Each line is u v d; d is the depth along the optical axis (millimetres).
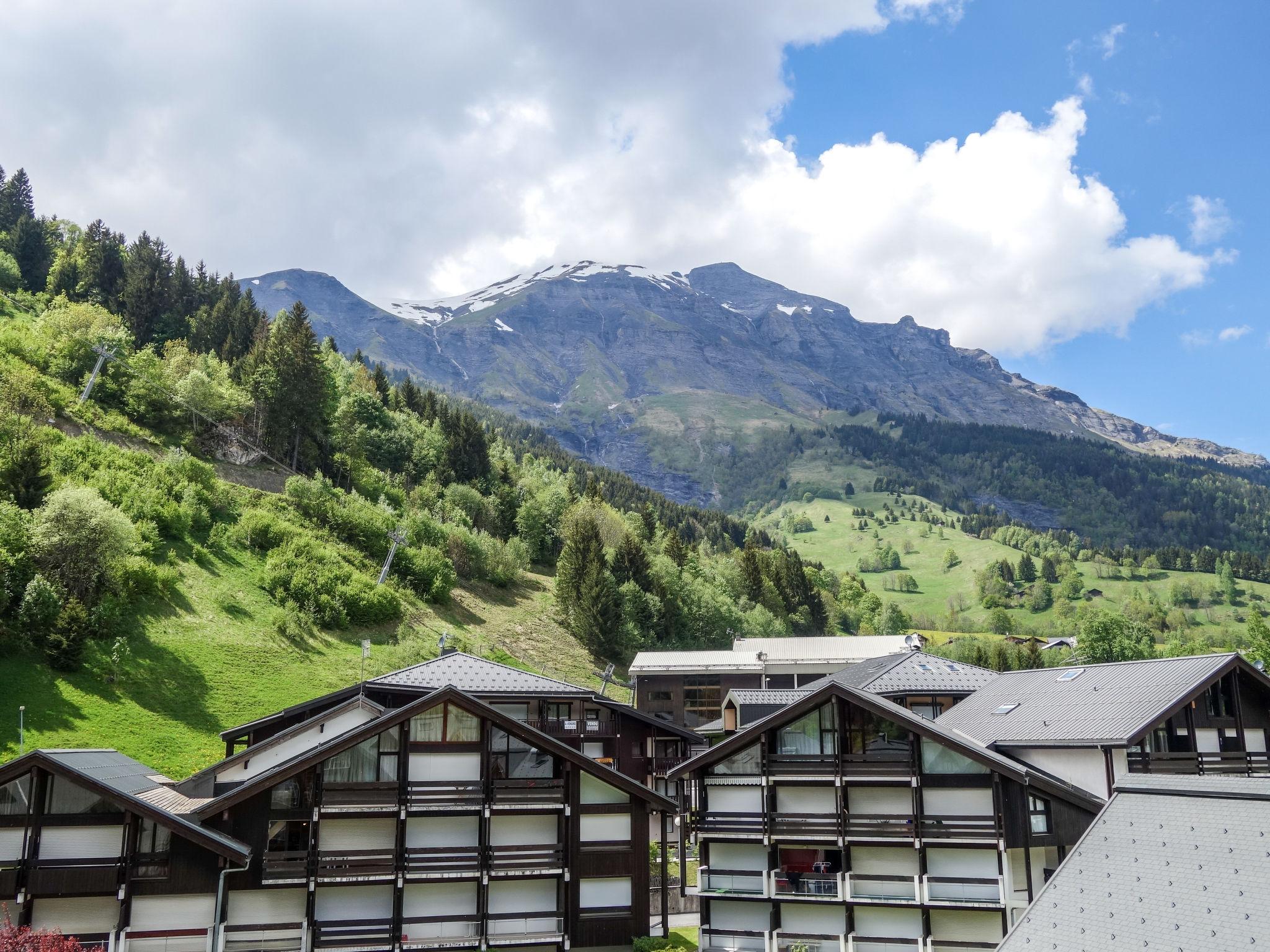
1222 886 25281
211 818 41062
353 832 43188
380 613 109938
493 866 43375
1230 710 46562
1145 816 28953
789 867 46094
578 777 45375
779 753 45750
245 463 136125
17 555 79188
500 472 190375
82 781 37875
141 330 174125
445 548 139625
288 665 90875
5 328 134375
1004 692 54875
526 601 142250
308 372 149375
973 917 42031
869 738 44281
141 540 96375
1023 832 41469
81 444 108875
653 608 146500
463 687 58250
